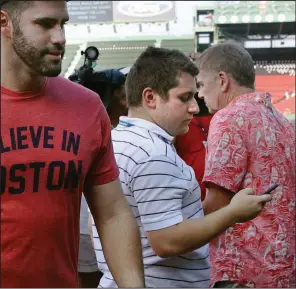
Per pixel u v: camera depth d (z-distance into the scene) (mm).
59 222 1274
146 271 1713
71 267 1369
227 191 1881
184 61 1791
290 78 21328
